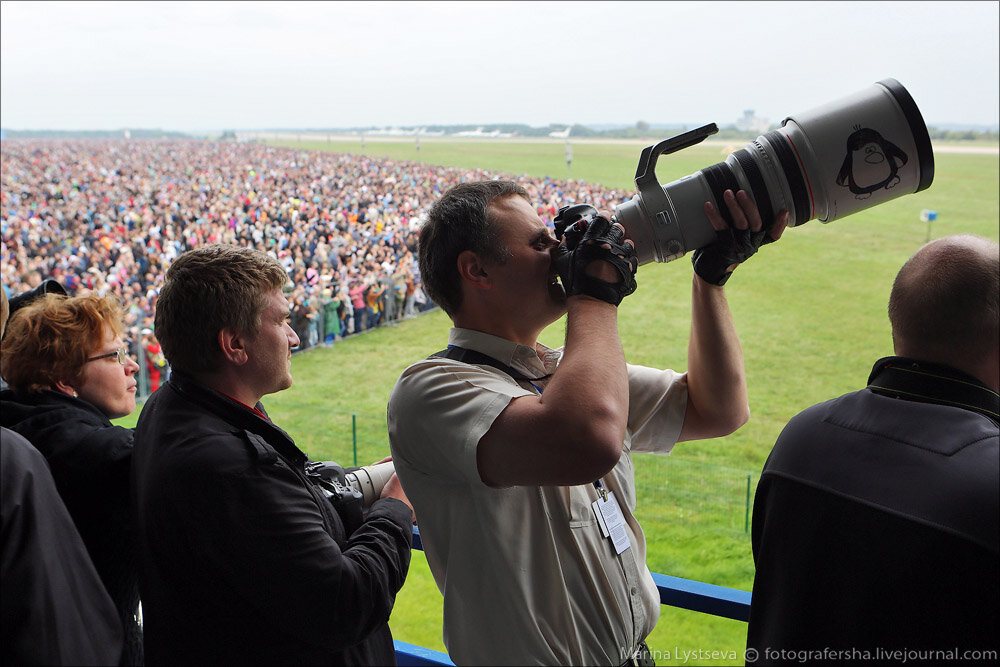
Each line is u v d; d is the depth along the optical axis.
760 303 16.45
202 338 1.69
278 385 1.81
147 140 124.00
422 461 1.43
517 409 1.28
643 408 1.73
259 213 31.61
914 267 1.25
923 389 1.22
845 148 1.52
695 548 10.03
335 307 19.41
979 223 15.85
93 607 1.37
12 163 65.88
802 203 1.55
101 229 30.83
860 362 14.99
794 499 1.29
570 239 1.36
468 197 1.44
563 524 1.42
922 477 1.14
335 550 1.62
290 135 123.69
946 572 1.08
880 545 1.15
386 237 25.45
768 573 1.35
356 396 16.06
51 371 1.95
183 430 1.64
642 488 11.65
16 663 1.24
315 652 1.65
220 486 1.55
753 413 14.53
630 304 17.97
